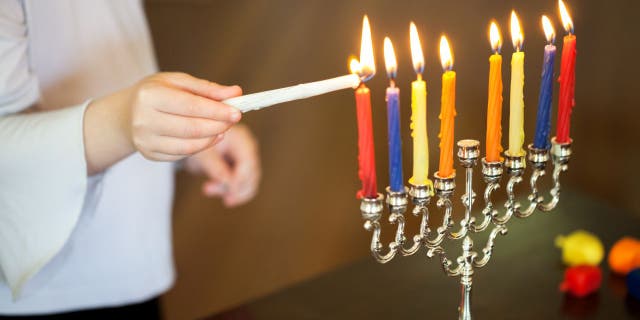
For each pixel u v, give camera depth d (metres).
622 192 2.72
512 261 1.39
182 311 2.39
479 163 2.69
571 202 1.55
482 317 1.28
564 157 1.08
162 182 1.52
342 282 1.35
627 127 2.90
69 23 1.38
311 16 3.31
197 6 3.21
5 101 1.26
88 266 1.45
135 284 1.50
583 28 3.11
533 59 2.99
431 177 2.64
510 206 1.08
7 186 1.22
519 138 1.05
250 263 2.57
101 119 1.19
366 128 0.97
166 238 1.55
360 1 3.32
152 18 3.14
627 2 3.12
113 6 1.43
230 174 1.63
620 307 1.29
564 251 1.38
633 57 3.03
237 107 1.06
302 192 2.79
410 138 2.87
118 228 1.47
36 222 1.24
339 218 2.69
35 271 1.26
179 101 1.08
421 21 3.22
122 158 1.22
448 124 1.00
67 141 1.19
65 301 1.45
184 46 3.18
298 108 3.06
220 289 2.47
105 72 1.43
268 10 3.31
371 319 1.28
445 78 0.99
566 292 1.32
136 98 1.09
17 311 1.42
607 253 1.41
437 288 1.33
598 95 2.97
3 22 1.25
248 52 3.19
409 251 1.04
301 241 2.63
